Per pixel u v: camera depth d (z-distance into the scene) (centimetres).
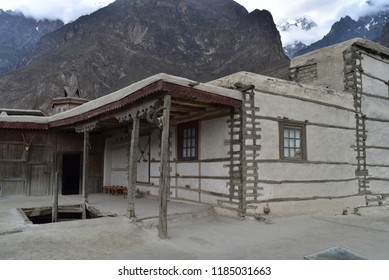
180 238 724
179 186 1155
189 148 1125
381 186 1302
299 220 920
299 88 1063
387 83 1387
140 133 1402
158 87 721
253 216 898
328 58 1342
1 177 1356
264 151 945
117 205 1085
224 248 646
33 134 1420
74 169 1861
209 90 831
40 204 1142
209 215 945
